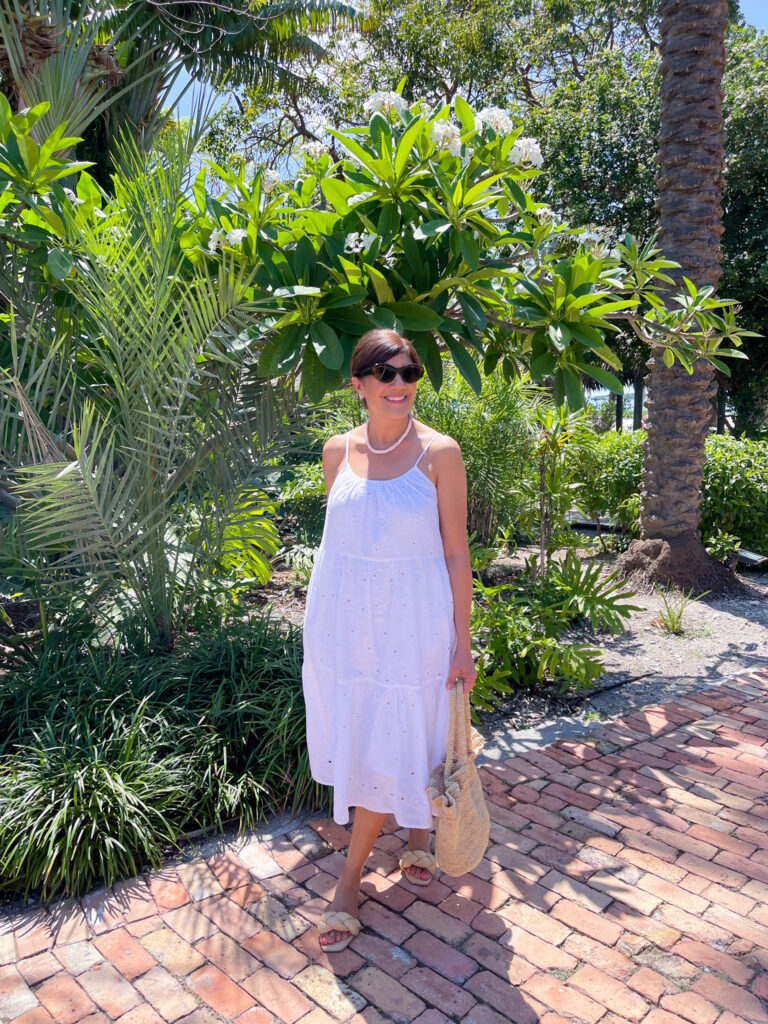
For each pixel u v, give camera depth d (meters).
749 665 4.79
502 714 3.98
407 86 16.61
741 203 13.67
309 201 3.91
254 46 11.16
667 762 3.41
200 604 4.20
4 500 4.05
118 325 3.46
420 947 2.23
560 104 15.52
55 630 3.96
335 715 2.12
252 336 3.21
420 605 2.05
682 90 6.39
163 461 3.79
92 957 2.20
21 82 4.44
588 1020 1.96
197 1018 1.97
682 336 4.07
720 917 2.37
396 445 2.13
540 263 3.59
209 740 3.06
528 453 6.09
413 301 3.39
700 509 7.63
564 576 4.68
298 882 2.55
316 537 6.96
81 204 3.37
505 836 2.81
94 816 2.56
